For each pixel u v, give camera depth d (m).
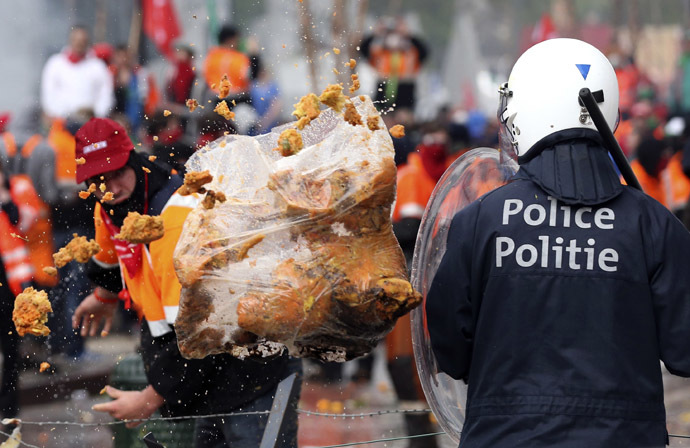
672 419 17.94
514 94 8.05
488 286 7.57
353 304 7.71
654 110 46.00
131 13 39.28
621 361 7.27
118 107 26.78
